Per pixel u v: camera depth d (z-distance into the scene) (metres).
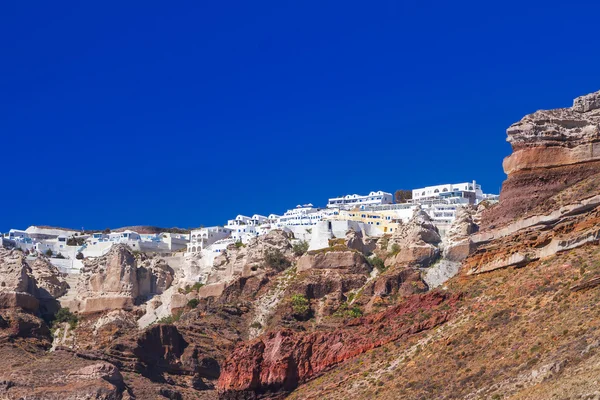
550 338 128.38
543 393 112.94
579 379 111.06
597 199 148.38
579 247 145.12
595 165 157.88
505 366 129.12
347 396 147.25
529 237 153.25
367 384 147.75
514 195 161.38
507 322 139.75
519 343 132.50
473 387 129.62
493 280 154.12
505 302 145.25
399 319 161.50
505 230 159.25
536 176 160.38
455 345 142.62
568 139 161.00
